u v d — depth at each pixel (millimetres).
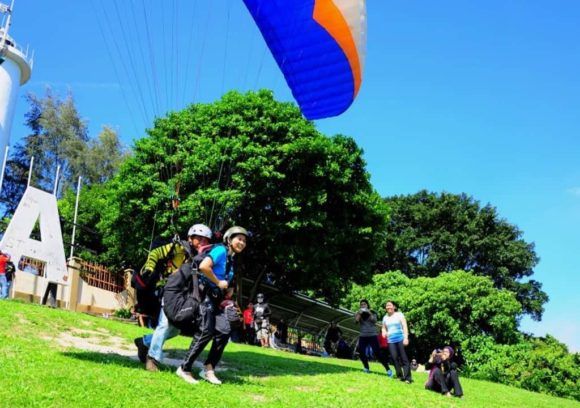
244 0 10828
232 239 8266
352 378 11773
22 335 9766
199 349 7906
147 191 25422
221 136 24812
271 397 7902
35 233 26797
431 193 56938
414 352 41812
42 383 6219
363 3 11000
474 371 32188
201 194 22984
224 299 8398
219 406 6664
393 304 14055
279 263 26594
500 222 55625
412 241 53594
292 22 10773
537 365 29922
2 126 35062
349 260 28422
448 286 39312
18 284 21875
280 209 24719
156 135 26281
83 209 37375
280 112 25094
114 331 12344
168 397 6602
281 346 28125
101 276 27703
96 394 6172
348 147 27828
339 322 38219
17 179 51250
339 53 11008
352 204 26922
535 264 55562
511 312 38594
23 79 37906
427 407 9773
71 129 49656
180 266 8172
